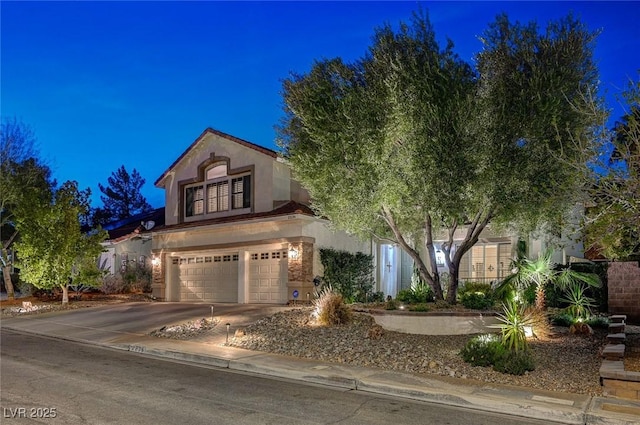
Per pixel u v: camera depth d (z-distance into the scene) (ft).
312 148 49.75
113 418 24.47
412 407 28.30
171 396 29.01
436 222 51.49
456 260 52.70
